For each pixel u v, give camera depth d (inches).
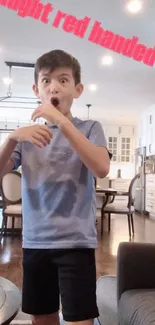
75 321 30.0
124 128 353.7
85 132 33.7
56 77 32.7
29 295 33.9
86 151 28.3
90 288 31.0
